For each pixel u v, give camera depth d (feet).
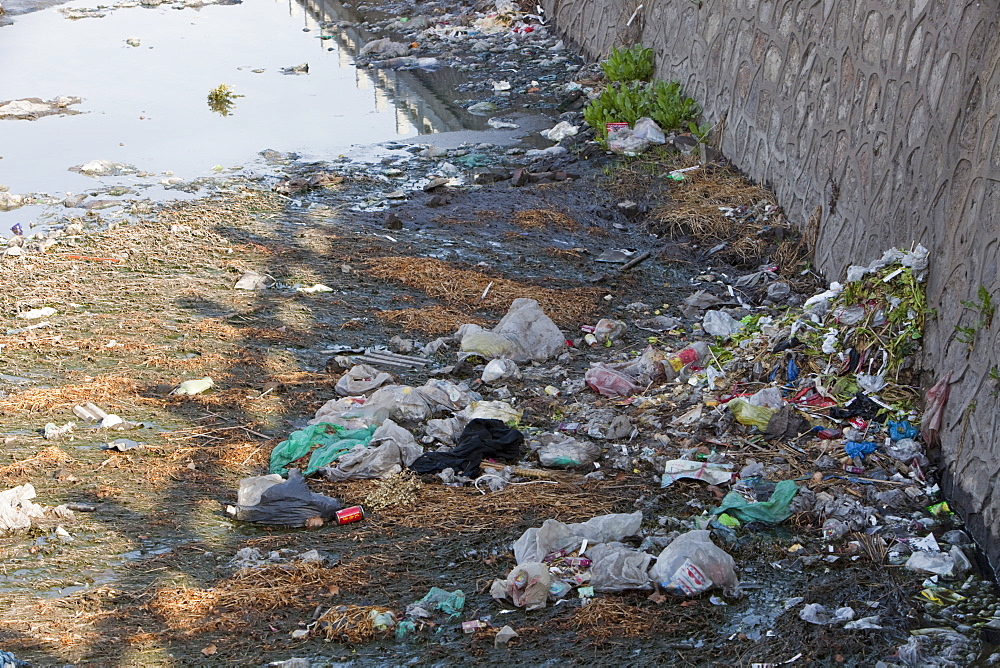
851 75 31.78
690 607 18.69
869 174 30.07
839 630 17.95
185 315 32.14
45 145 50.19
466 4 79.61
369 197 43.11
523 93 58.59
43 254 36.78
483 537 21.17
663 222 39.60
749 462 23.43
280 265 36.22
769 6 39.29
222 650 17.71
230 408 26.63
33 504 21.71
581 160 46.70
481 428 24.80
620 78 54.13
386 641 17.98
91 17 81.71
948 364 23.27
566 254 37.40
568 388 27.89
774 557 20.31
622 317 32.78
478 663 17.39
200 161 47.75
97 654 17.51
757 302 33.30
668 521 21.42
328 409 26.04
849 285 26.94
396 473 23.66
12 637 17.84
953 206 24.16
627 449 24.63
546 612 18.74
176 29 77.25
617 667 17.21
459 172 46.09
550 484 23.21
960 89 24.39
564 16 68.85
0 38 74.13
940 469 22.63
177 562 20.39
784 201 38.19
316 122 53.93
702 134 46.42
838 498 21.84
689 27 48.96
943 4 25.71
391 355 29.63
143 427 25.53
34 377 27.99
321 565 20.21
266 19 80.69
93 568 20.07
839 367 26.02
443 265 35.99
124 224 39.88
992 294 21.13
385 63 65.51
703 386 27.22
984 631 17.94
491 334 29.78
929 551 20.18
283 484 22.45
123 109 56.34
